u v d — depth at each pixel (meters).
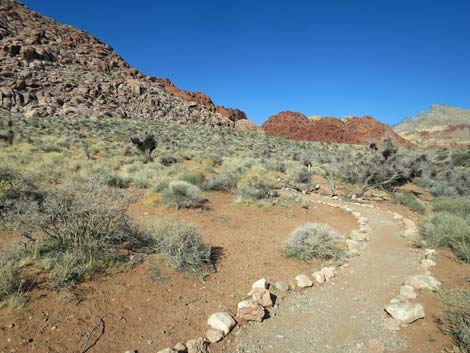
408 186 18.64
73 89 51.56
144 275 4.49
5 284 3.49
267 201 10.85
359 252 6.65
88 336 3.10
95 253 4.60
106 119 44.41
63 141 21.56
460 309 4.11
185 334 3.42
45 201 5.11
